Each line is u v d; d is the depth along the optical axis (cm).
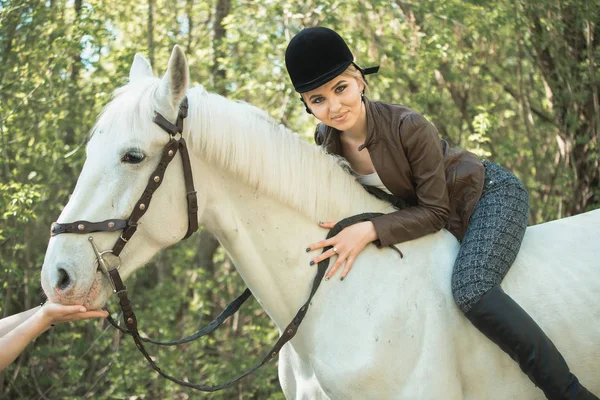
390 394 187
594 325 203
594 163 446
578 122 455
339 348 190
